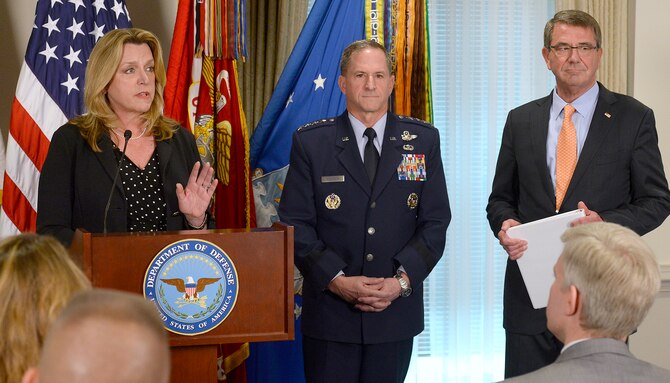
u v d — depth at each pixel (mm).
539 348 3209
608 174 3170
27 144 3590
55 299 1311
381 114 3193
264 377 4008
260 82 4254
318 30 4039
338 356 3096
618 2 4469
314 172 3160
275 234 2383
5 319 1296
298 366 4031
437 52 4574
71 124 2816
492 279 4645
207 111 3791
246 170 3846
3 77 4094
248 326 2375
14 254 1349
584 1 4461
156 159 2844
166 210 2809
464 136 4602
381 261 3102
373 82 3111
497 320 4699
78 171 2752
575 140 3201
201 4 3762
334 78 4047
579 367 1612
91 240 2275
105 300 964
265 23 4266
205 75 3799
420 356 4629
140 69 2801
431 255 3105
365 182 3131
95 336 922
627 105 3236
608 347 1646
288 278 2385
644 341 4496
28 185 3588
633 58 4488
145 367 920
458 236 4621
